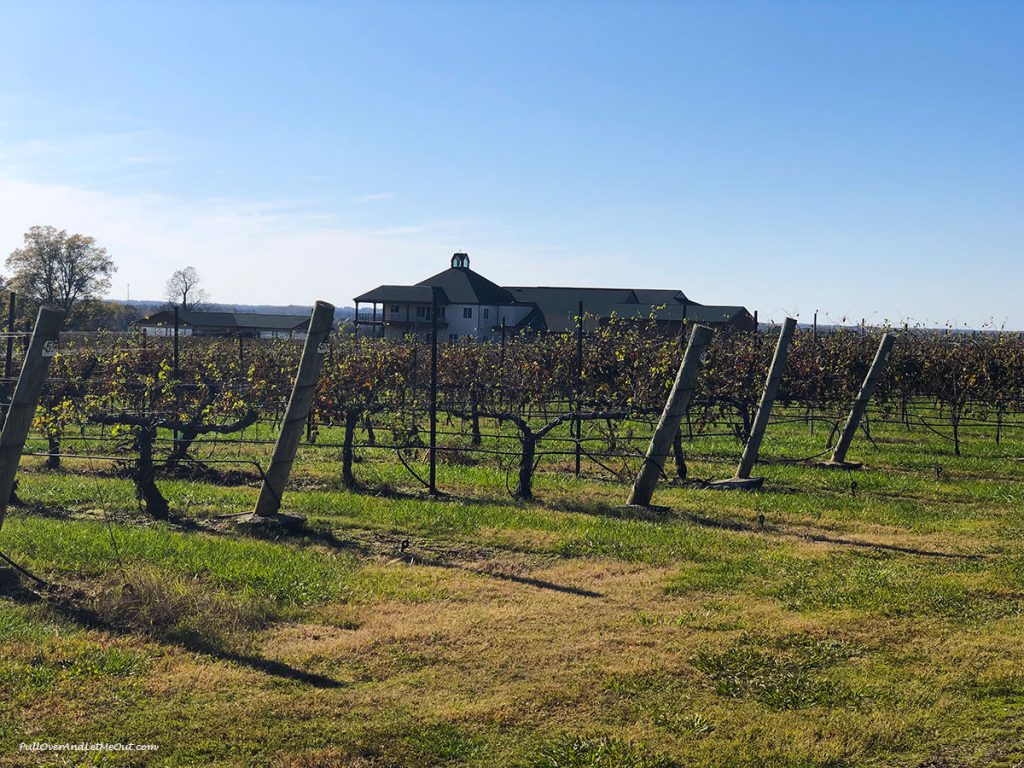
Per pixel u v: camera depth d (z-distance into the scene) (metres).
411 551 10.51
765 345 21.92
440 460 17.67
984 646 7.48
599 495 14.23
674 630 7.82
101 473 15.77
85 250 70.75
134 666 6.73
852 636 7.70
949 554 10.70
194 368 18.38
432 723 5.96
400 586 9.01
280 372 19.20
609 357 17.53
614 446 15.73
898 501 13.88
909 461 18.39
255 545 10.27
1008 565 10.07
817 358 21.72
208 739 5.69
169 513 12.12
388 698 6.36
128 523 11.51
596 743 5.68
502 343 21.45
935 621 8.13
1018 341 23.23
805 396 21.36
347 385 16.12
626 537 11.16
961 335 23.92
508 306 77.25
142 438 12.27
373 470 16.33
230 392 15.83
